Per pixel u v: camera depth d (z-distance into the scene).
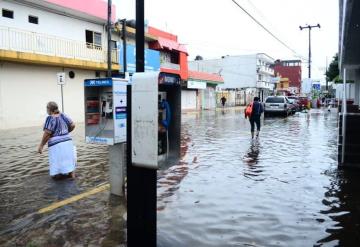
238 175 7.74
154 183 3.85
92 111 6.18
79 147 11.73
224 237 4.50
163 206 5.65
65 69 21.91
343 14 7.27
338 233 4.64
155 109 3.64
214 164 8.94
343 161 8.43
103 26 25.14
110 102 6.02
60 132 7.24
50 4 20.05
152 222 3.86
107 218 5.08
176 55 36.22
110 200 5.88
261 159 9.64
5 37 17.58
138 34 3.90
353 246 4.27
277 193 6.38
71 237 4.47
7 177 7.52
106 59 24.70
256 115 14.59
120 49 25.17
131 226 3.93
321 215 5.28
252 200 5.97
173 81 4.47
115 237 4.45
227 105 51.53
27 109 19.38
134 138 3.80
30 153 10.56
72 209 5.47
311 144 12.53
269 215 5.28
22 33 18.55
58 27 21.59
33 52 19.09
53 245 4.26
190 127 19.20
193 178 7.46
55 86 21.25
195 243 4.33
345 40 9.16
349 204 5.77
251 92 62.69
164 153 4.55
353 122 8.30
